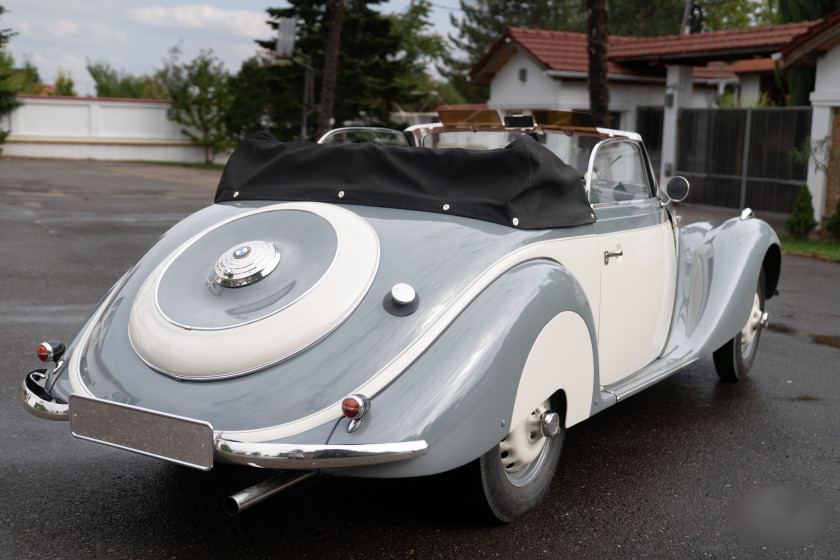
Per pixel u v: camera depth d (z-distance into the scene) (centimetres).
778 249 527
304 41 2927
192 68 3472
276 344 277
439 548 304
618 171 419
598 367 351
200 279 313
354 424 257
